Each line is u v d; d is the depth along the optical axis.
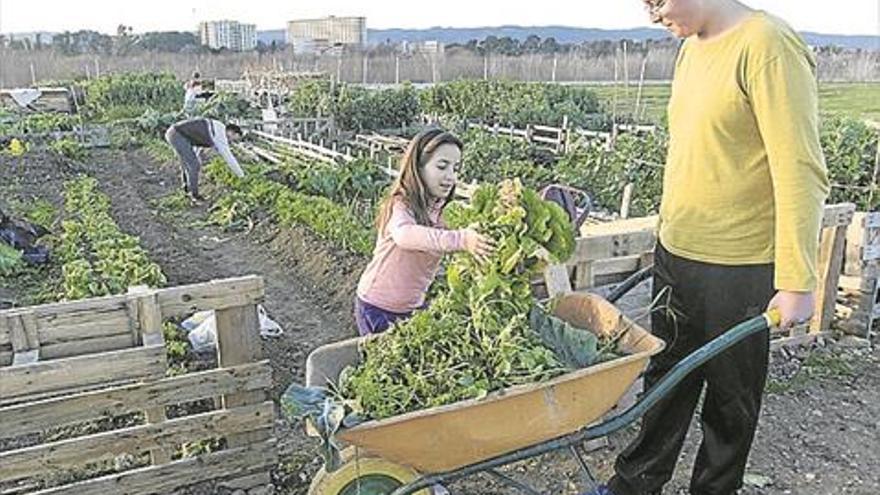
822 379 5.70
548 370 3.14
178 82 42.28
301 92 32.94
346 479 3.39
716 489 3.94
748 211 3.36
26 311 3.68
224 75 66.00
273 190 12.57
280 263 9.91
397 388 3.13
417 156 4.01
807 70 3.04
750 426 3.77
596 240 5.00
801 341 6.19
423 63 57.75
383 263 4.17
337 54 60.84
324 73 49.91
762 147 3.23
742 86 3.13
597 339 3.44
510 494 4.29
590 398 3.21
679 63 3.52
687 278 3.58
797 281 3.05
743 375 3.61
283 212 11.17
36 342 3.71
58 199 15.10
